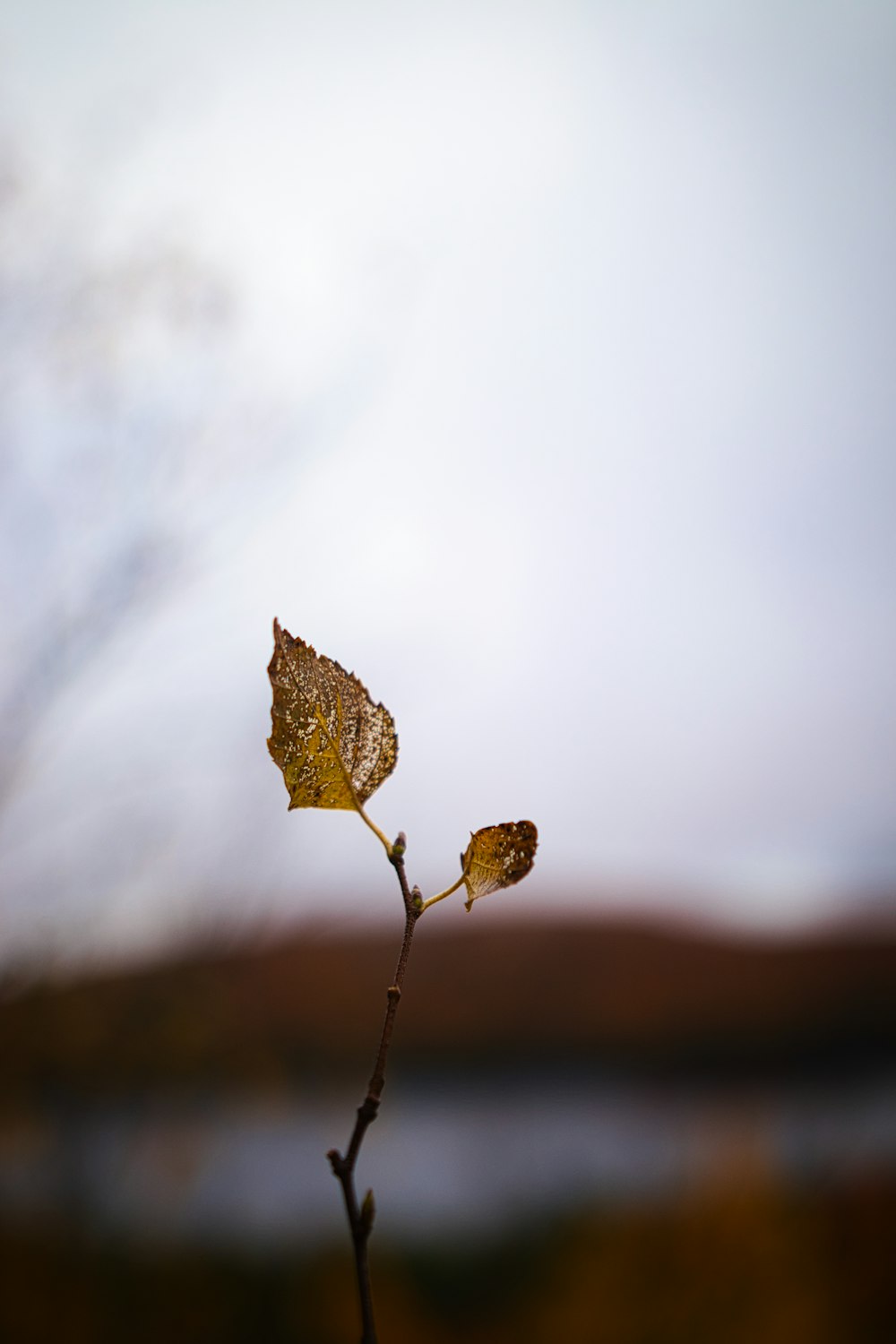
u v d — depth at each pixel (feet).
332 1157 2.15
